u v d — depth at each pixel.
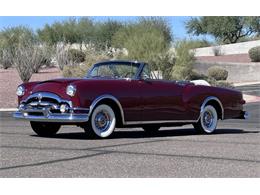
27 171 6.71
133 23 52.78
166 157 7.99
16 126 14.13
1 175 6.44
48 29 64.44
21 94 10.75
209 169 7.00
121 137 11.03
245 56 70.62
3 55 41.94
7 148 8.84
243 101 13.03
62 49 40.44
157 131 12.98
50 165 7.15
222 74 48.50
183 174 6.64
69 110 10.05
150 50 33.44
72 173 6.62
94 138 10.50
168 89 11.36
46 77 33.75
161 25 54.94
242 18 85.31
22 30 56.78
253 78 55.62
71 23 65.50
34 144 9.44
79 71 28.39
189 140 10.55
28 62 30.84
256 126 15.60
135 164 7.33
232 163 7.51
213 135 11.90
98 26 64.88
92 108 10.20
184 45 35.12
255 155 8.34
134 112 10.78
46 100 10.30
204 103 12.02
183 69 34.03
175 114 11.49
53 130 11.32
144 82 11.00
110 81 10.54
